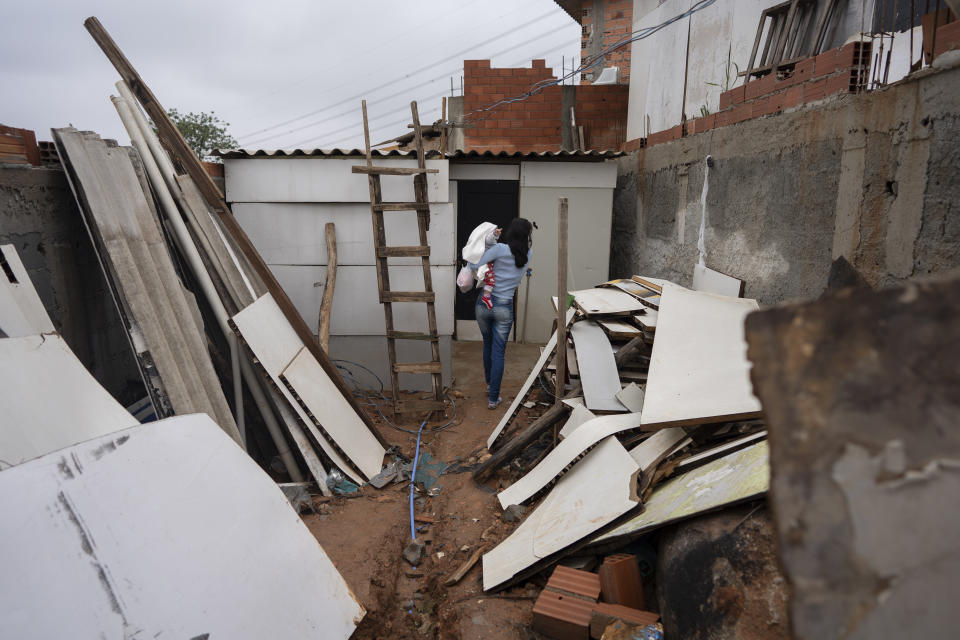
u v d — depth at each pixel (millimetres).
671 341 3771
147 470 1760
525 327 8039
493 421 5512
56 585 1409
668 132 6531
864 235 3180
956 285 706
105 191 3375
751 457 2537
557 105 9203
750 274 4555
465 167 7742
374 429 4852
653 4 7879
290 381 4062
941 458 687
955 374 693
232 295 4305
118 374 4254
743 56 5516
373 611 2834
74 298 3691
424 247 5426
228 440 2094
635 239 7695
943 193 2600
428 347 6266
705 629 2061
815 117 3672
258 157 5879
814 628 697
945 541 675
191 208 4285
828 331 750
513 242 5395
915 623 674
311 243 6074
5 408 1884
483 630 2641
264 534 2018
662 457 3064
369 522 3682
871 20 3834
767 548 2043
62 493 1521
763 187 4355
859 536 702
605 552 2863
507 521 3559
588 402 4039
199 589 1704
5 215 3025
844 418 729
